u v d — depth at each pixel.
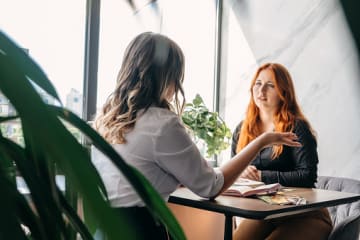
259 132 2.42
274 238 1.92
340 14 3.06
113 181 1.17
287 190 1.91
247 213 1.36
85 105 2.56
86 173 0.28
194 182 1.32
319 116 3.15
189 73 3.39
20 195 0.34
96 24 2.59
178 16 3.25
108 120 1.34
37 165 0.34
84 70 2.56
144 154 1.27
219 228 2.41
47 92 0.28
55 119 0.27
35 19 2.27
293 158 2.23
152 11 2.98
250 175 2.10
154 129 1.28
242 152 1.47
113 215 0.28
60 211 0.35
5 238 0.26
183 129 1.33
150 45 1.37
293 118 2.29
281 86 2.33
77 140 0.28
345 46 3.03
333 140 3.09
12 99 0.25
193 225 2.28
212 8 3.60
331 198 1.70
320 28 3.14
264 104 2.37
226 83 3.61
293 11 3.26
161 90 1.35
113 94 1.40
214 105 3.65
